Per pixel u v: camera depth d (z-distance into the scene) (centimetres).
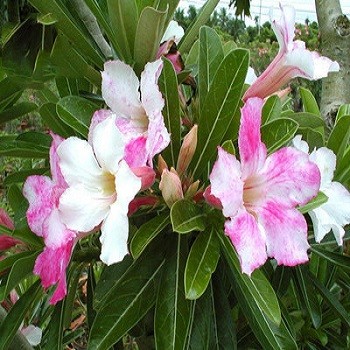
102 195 25
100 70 34
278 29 31
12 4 43
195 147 28
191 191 28
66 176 25
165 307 28
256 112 25
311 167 25
